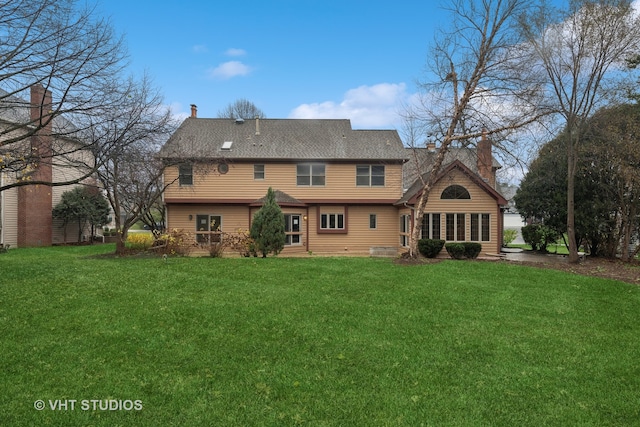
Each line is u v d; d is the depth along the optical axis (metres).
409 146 16.36
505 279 10.88
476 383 4.75
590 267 14.34
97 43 9.54
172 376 4.71
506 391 4.56
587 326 7.03
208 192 21.38
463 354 5.62
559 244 32.56
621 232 17.95
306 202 21.75
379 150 22.53
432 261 14.33
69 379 4.54
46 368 4.79
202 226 21.55
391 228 22.41
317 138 23.36
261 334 6.16
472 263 13.86
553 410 4.17
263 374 4.84
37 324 6.23
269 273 10.88
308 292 8.88
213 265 12.01
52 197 24.86
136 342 5.68
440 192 18.95
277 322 6.72
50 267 10.91
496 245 18.92
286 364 5.14
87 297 7.79
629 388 4.70
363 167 22.27
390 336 6.26
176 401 4.16
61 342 5.56
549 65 15.18
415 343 6.00
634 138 15.73
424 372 5.01
